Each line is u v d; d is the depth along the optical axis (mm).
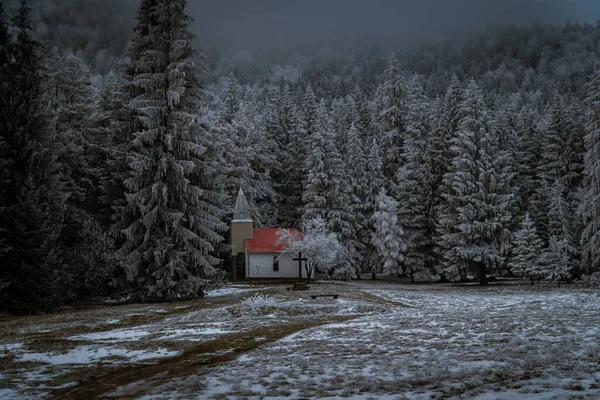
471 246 46750
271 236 55688
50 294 26953
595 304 25391
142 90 34188
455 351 12078
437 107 61438
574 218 46219
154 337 17594
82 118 43031
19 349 15383
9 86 28812
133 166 31281
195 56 34375
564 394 7414
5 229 26109
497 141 53938
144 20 34406
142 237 32031
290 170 72438
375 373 10141
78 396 9820
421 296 33750
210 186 35812
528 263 41969
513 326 15781
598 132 40625
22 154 28281
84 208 40625
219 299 31969
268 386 9562
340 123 69688
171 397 9086
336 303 27000
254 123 71938
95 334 18875
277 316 23609
